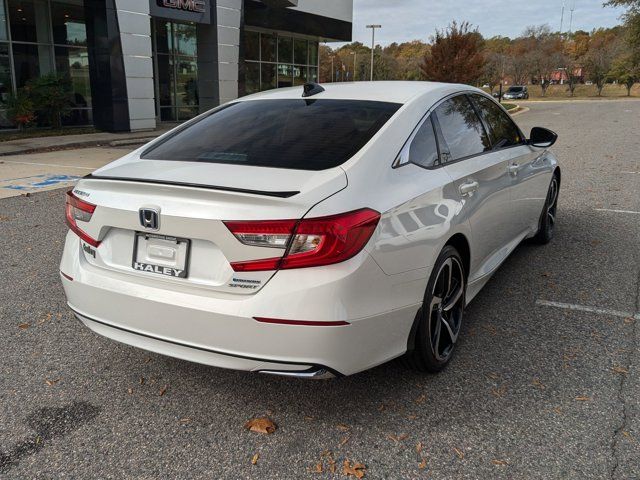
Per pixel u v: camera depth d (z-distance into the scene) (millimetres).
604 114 30500
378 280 2418
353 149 2707
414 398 2871
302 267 2256
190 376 3109
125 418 2725
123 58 16531
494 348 3404
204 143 3037
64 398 2883
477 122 3842
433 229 2762
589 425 2645
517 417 2711
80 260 2768
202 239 2361
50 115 17422
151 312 2486
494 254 3990
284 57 27656
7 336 3553
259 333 2289
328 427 2648
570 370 3143
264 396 2910
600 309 3984
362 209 2375
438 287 2975
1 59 16547
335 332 2277
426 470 2355
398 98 3219
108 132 16984
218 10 19562
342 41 29969
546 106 42219
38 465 2387
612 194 8078
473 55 30000
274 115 3225
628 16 37375
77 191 2758
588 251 5328
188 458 2439
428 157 3033
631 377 3066
